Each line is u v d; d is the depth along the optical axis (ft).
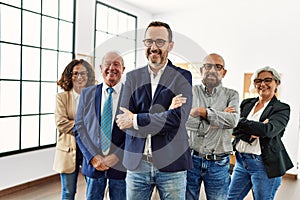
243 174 6.93
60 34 13.56
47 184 12.19
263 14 15.49
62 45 13.67
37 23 12.53
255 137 6.44
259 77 6.68
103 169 5.23
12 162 11.14
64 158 7.03
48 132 13.25
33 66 12.49
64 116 6.84
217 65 5.83
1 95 11.27
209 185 6.31
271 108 6.56
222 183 6.27
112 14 16.43
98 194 6.02
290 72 14.80
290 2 14.75
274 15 15.19
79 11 14.08
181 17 18.15
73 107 6.72
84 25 14.40
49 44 13.12
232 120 5.81
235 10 16.29
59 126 6.84
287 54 14.89
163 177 4.23
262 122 6.37
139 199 4.45
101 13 15.74
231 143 6.47
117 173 5.18
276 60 15.16
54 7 13.23
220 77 5.94
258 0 15.58
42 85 12.91
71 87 6.82
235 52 16.31
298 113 14.60
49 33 13.09
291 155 14.74
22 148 12.02
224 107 6.09
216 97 6.06
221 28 16.75
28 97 12.34
